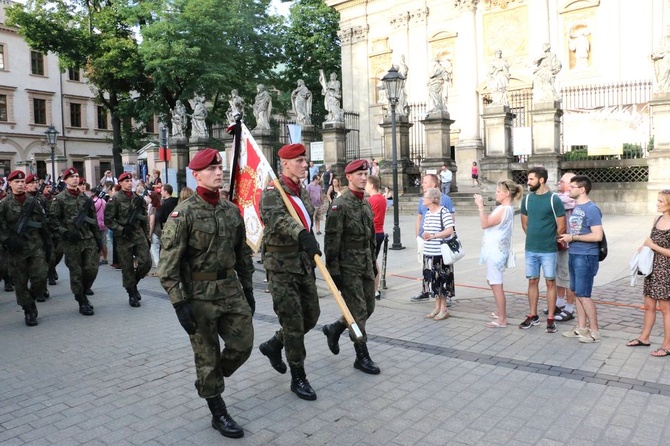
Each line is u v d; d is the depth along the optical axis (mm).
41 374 5828
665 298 5680
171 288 4203
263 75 39000
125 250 8789
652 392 4887
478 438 4156
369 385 5246
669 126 17078
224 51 33969
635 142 18766
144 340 7004
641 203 17562
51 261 10797
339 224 5395
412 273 10656
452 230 7316
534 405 4699
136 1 33688
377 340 6629
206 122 36062
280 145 30500
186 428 4480
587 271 6211
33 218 7969
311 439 4219
